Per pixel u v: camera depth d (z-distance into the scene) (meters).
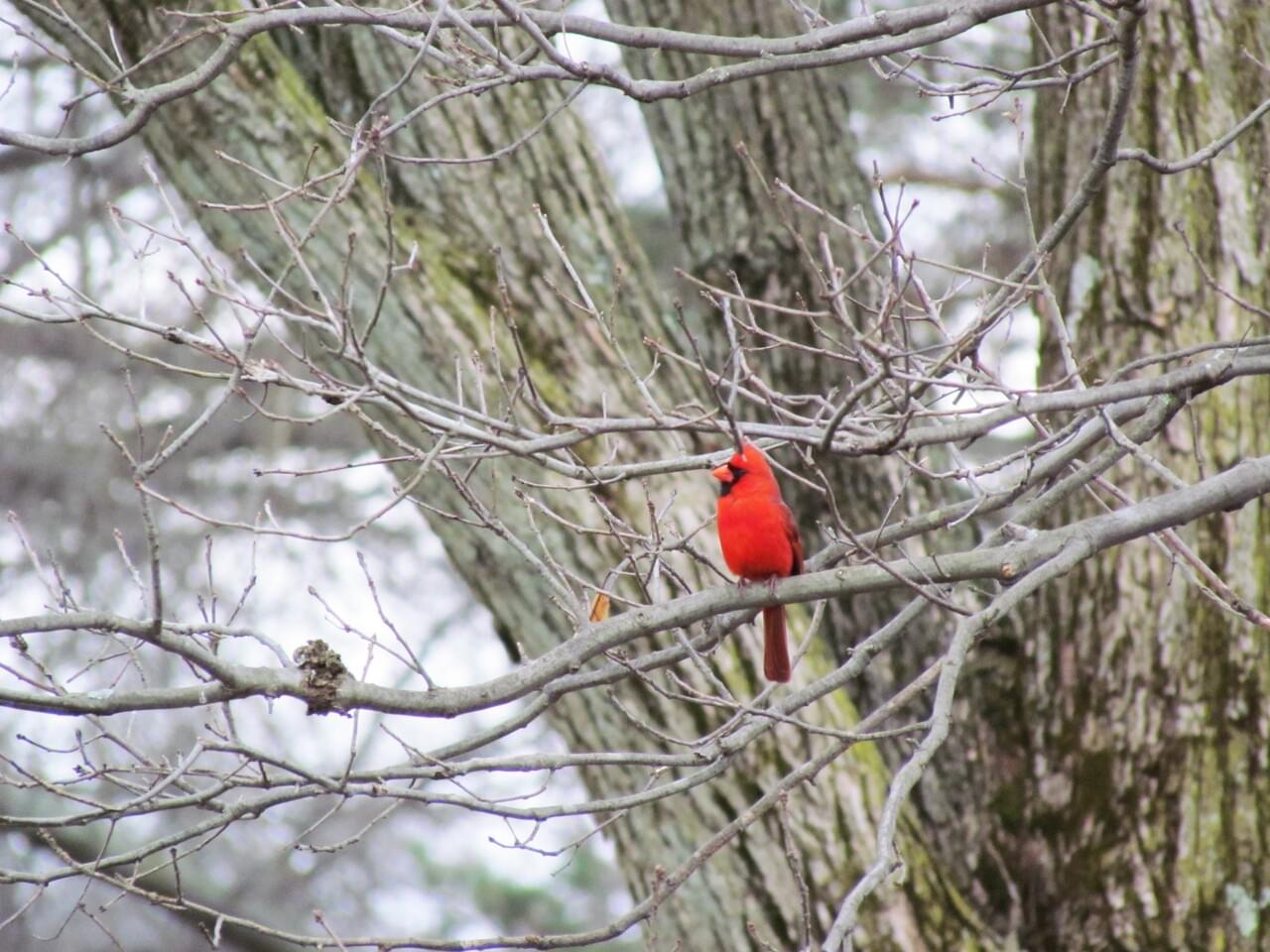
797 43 8.05
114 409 23.66
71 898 20.72
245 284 16.61
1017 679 11.77
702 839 10.73
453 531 11.30
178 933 21.27
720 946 10.63
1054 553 7.93
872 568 8.12
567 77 8.05
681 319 7.25
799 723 7.38
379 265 11.28
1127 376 11.09
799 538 9.09
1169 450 10.91
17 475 22.95
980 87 9.02
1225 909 10.43
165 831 21.89
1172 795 10.71
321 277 11.30
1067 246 11.66
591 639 7.96
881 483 12.52
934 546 12.47
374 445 11.65
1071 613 11.32
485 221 11.69
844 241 13.00
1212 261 11.12
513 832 7.67
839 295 7.25
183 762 7.75
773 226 13.03
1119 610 11.04
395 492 8.00
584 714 11.04
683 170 13.50
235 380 6.97
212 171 11.45
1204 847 10.55
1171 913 10.52
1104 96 11.54
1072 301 11.53
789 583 8.14
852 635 12.43
